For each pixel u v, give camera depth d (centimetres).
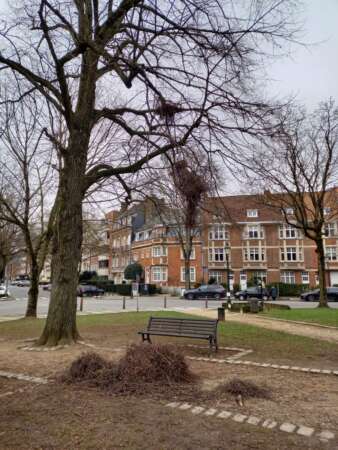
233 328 1449
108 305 3262
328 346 1074
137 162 1104
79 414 502
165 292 5509
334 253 5134
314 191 2634
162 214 1382
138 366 647
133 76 974
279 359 886
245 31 756
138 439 426
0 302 3838
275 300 4166
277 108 840
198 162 852
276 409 527
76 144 1121
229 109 822
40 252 2381
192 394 584
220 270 5469
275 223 5294
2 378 693
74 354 922
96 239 4181
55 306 1090
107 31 1002
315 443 418
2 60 973
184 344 1080
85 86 1140
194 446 409
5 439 428
